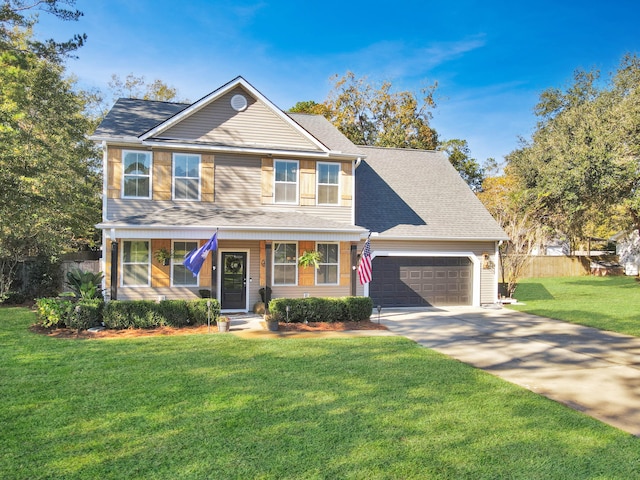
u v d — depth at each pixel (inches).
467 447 221.1
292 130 684.7
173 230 557.3
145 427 238.5
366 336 503.5
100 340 456.4
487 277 796.0
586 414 272.7
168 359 382.3
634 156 910.4
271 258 666.8
